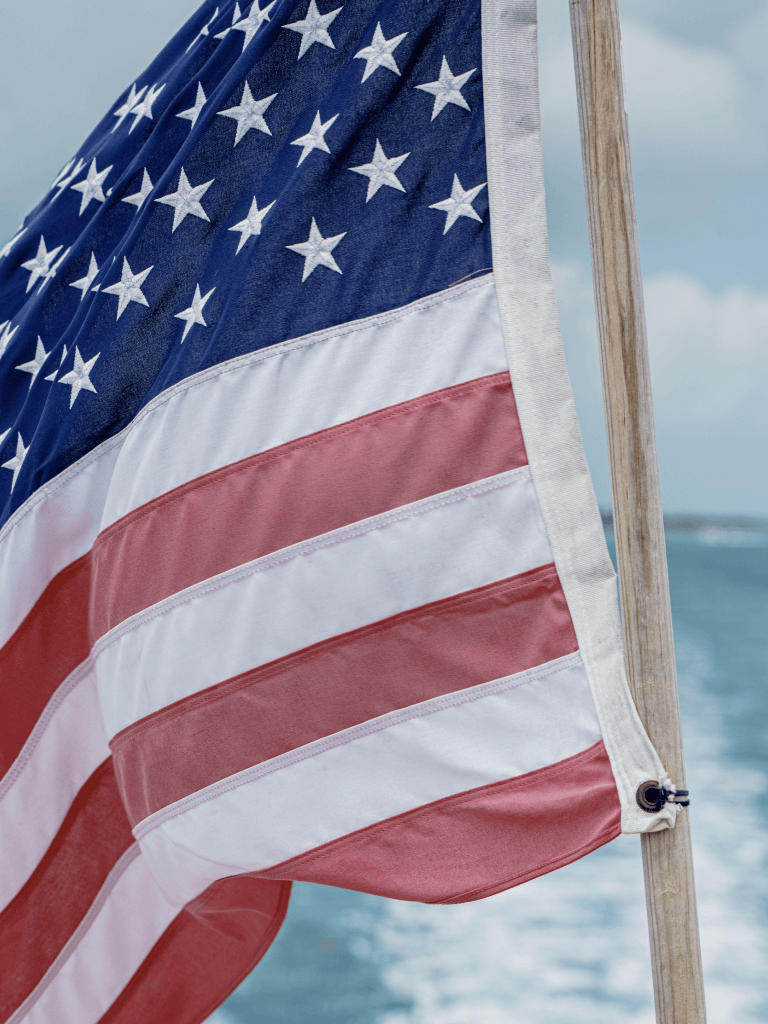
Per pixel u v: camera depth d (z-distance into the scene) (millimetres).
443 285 3301
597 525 3223
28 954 3877
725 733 34375
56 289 4145
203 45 4148
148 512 3480
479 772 3176
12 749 3818
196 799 3367
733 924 18578
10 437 3984
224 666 3352
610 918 20047
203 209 3684
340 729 3270
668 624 3275
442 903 3139
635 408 3246
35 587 3754
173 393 3498
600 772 3146
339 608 3279
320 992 17828
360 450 3297
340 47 3572
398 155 3398
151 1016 3928
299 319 3402
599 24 3225
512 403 3225
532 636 3191
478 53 3350
